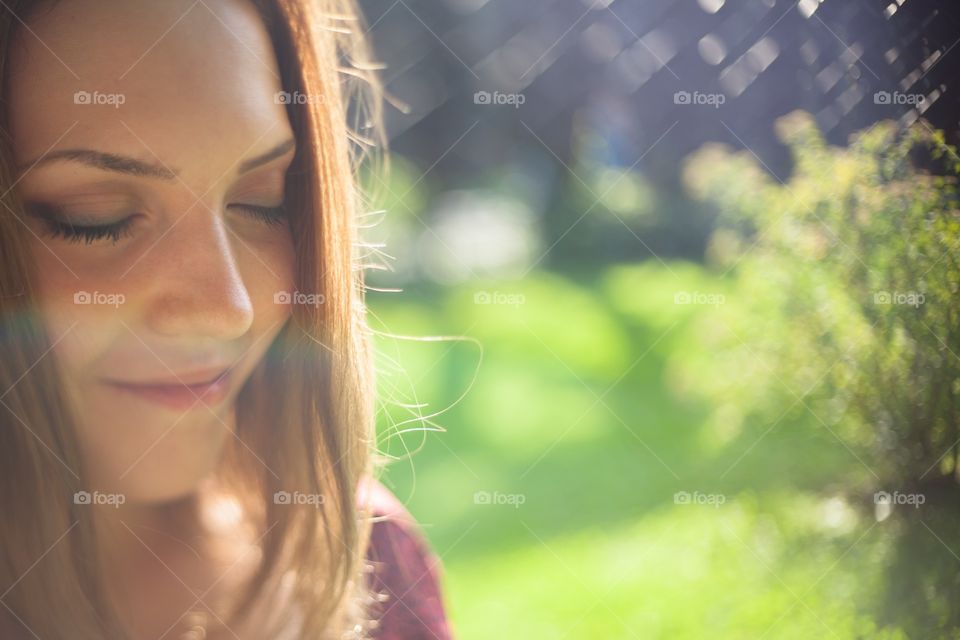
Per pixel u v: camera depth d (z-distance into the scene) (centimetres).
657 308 505
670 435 360
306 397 110
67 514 91
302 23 102
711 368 316
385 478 161
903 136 226
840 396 257
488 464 357
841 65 252
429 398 411
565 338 482
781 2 298
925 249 230
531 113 624
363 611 114
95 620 93
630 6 499
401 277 570
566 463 352
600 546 293
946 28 214
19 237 85
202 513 109
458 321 507
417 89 614
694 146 504
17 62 83
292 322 107
